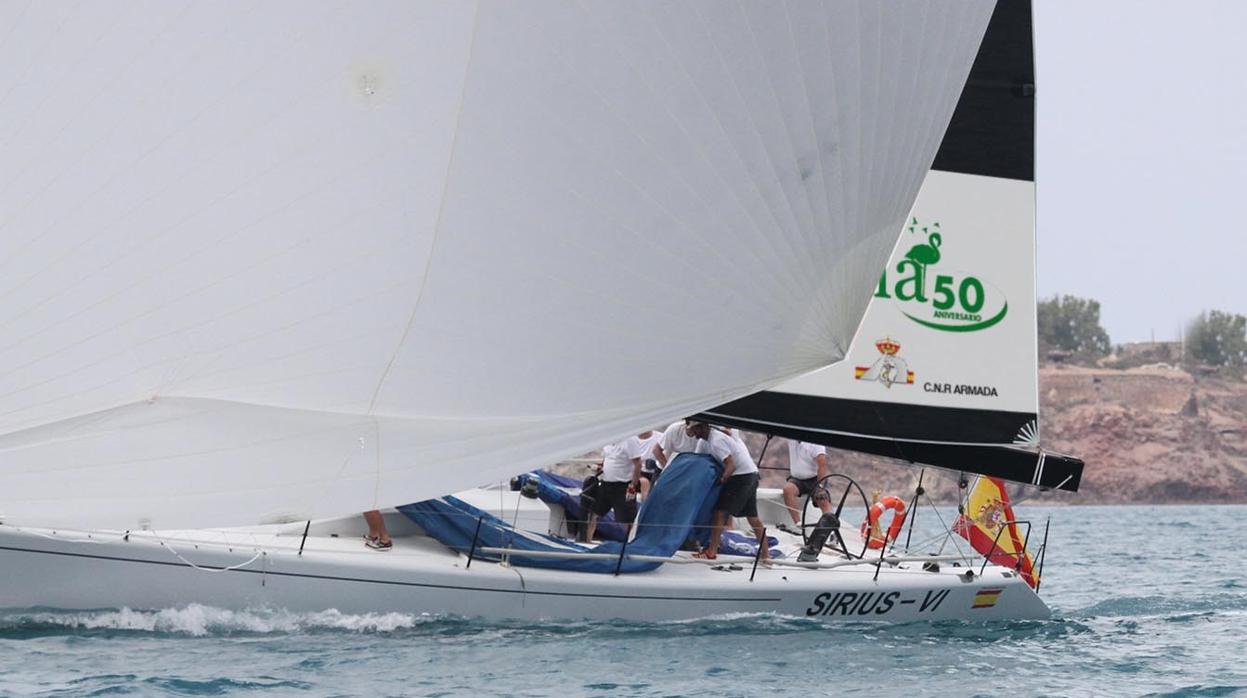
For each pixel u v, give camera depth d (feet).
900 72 101.19
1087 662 107.04
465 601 110.01
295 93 82.38
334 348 86.28
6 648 94.22
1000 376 139.23
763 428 128.57
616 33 88.89
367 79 83.61
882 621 124.26
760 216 96.84
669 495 122.72
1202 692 94.32
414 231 86.28
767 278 98.73
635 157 91.50
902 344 135.95
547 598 112.47
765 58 93.97
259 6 80.79
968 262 139.54
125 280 81.30
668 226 93.86
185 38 79.92
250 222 82.89
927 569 129.59
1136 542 336.90
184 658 92.58
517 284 90.07
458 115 85.81
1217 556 268.21
